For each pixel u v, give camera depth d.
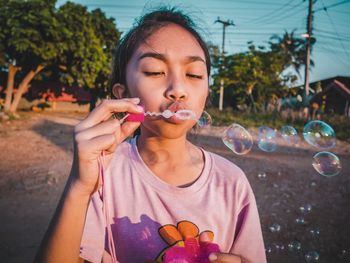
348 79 23.45
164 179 0.97
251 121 12.18
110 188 0.97
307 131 1.89
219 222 0.94
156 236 0.90
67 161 5.90
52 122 12.07
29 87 17.69
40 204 3.85
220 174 1.00
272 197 4.19
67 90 18.56
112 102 0.78
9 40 11.84
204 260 0.73
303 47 21.02
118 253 0.92
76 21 13.07
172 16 0.98
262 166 5.88
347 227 3.33
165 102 0.82
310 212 3.70
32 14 11.84
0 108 13.80
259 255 0.95
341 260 2.72
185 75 0.85
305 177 5.19
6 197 4.05
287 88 19.08
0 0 11.95
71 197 0.73
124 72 0.98
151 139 0.97
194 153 1.07
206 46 1.09
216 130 9.82
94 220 0.91
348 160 6.91
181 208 0.93
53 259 0.72
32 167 5.43
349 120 12.24
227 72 18.75
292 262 2.66
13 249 2.79
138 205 0.93
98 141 0.72
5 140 7.77
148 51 0.85
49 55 12.30
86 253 0.85
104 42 15.59
